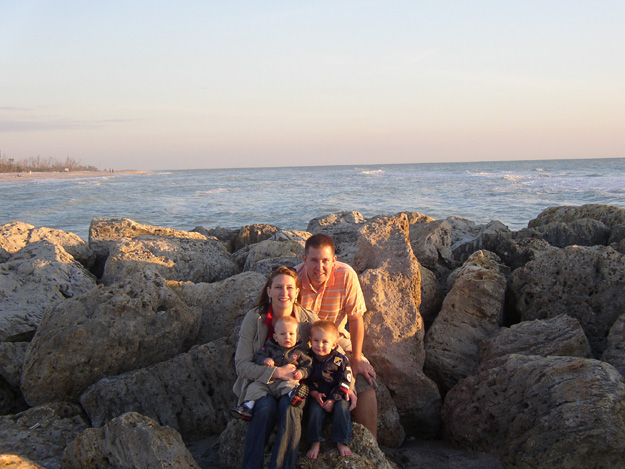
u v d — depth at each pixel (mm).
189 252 8391
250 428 3514
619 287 5293
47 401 4738
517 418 3986
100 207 33406
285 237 9984
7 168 130625
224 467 3887
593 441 3520
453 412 4477
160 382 4590
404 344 4793
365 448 3559
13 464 3588
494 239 8547
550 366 4051
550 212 10789
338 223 10586
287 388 3508
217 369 4703
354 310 4191
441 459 4164
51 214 29203
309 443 3525
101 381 4613
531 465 3727
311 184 60500
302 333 3918
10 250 7973
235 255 9539
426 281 6266
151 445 3496
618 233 8172
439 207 28406
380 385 4539
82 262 8656
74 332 4695
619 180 46594
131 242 8266
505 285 5504
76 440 3699
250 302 5672
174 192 49438
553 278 5602
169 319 5156
